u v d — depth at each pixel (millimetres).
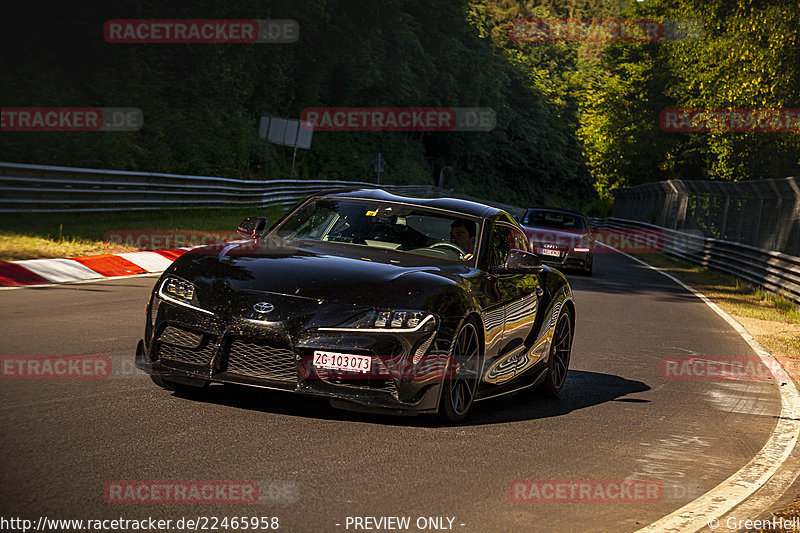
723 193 65062
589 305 36125
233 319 12680
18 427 11656
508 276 16344
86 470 10117
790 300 44906
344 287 13133
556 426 15047
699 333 31000
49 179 43562
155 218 53562
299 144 106438
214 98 98000
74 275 30281
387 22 137250
